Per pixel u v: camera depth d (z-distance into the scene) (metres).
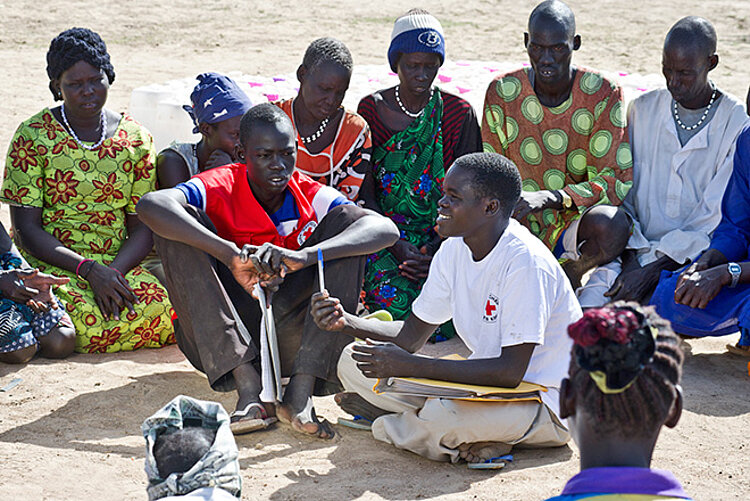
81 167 5.38
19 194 5.32
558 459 4.08
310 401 4.31
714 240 5.50
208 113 5.35
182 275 4.34
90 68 5.18
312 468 3.96
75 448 4.09
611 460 2.14
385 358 3.81
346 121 5.63
